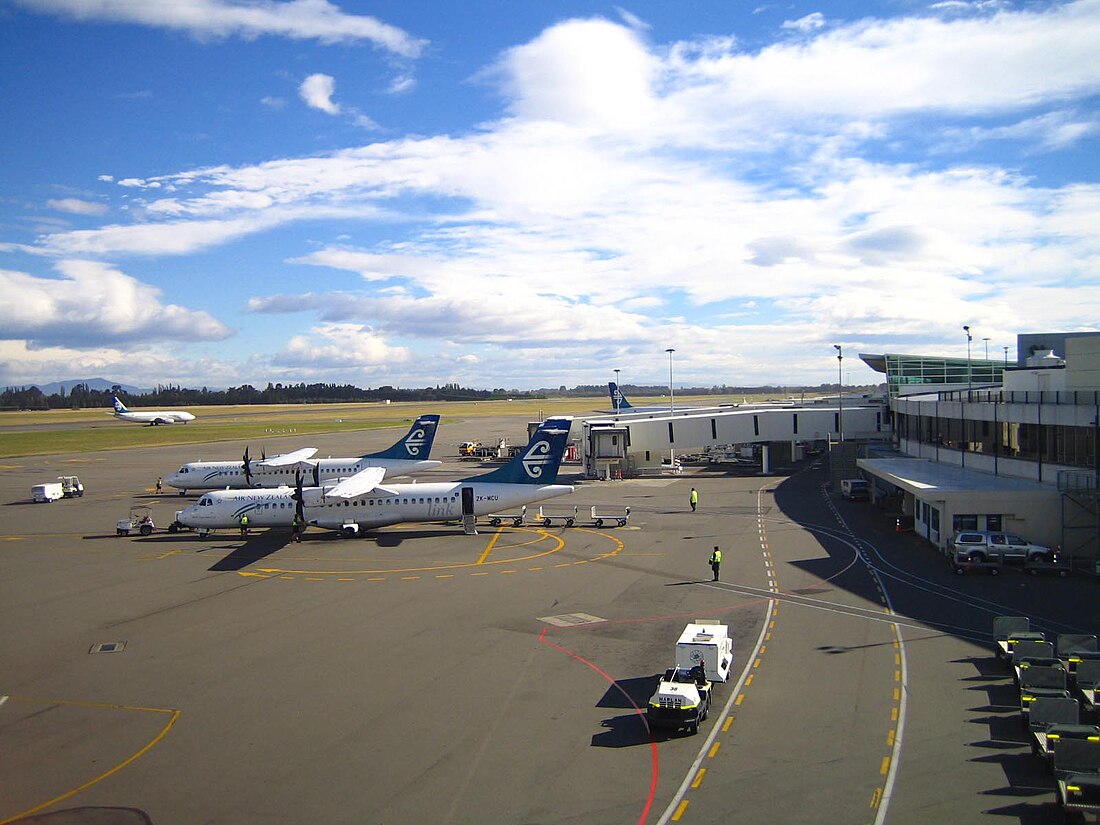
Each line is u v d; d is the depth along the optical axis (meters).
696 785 23.53
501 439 177.00
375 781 24.22
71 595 48.66
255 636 39.69
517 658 35.66
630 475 112.50
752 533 66.44
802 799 22.55
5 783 24.72
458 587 49.22
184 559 58.94
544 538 65.50
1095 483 51.31
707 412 139.12
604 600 45.62
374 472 71.44
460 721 28.66
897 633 38.31
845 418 112.81
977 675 32.41
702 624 36.47
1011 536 50.91
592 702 30.30
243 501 67.94
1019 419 60.88
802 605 43.78
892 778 23.72
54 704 31.20
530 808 22.38
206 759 26.03
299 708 30.20
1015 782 23.38
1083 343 60.03
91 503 90.75
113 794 23.81
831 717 28.33
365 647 37.62
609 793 23.16
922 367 115.56
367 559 57.97
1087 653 30.08
